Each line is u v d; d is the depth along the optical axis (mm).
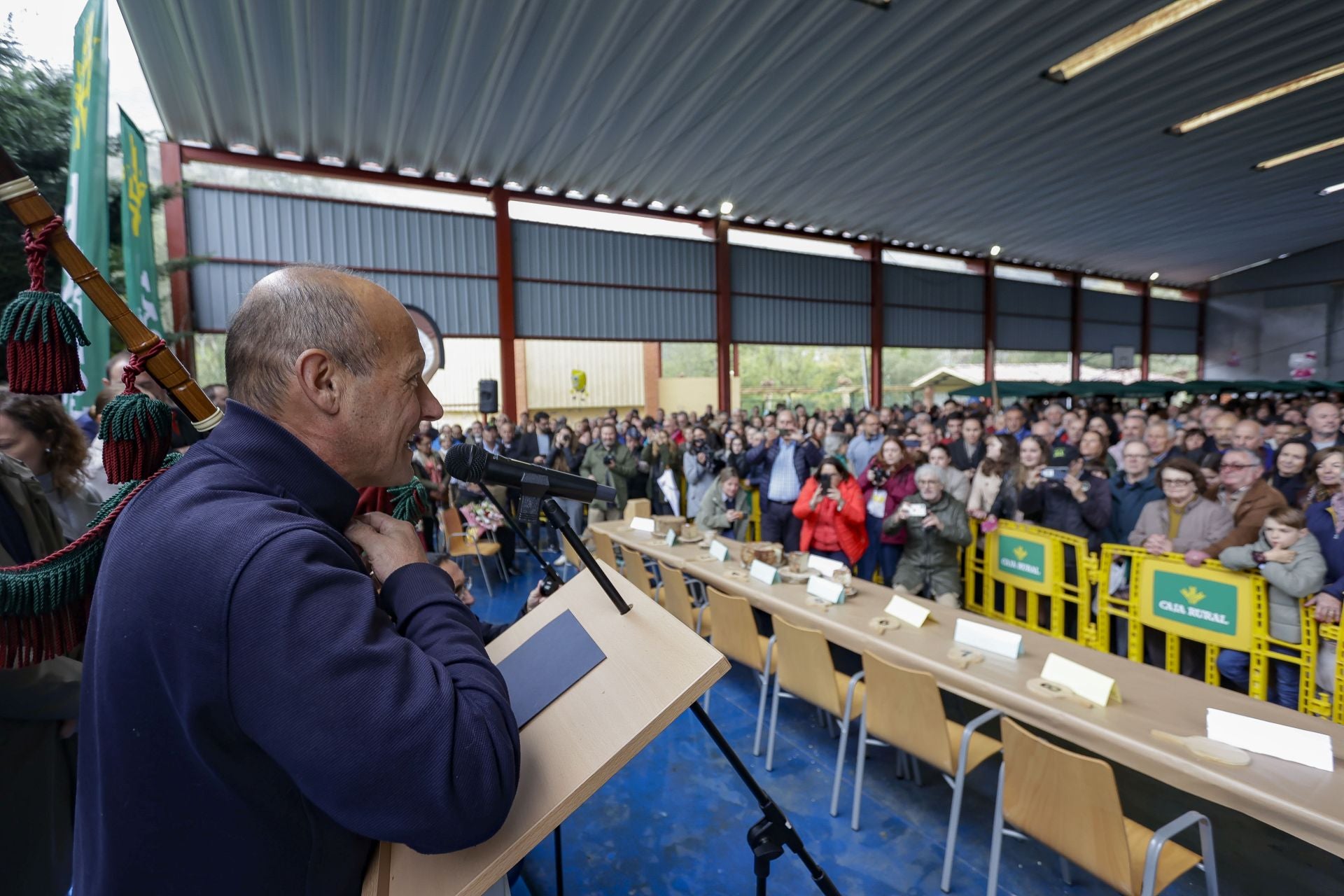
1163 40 6051
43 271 547
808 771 2395
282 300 540
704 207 9719
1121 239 12805
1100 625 2773
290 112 6352
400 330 576
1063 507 3297
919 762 2422
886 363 32156
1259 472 2756
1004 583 3184
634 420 8461
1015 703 1718
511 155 7574
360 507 775
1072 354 15258
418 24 5082
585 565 789
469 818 445
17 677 1045
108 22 4348
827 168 8406
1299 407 7664
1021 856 1913
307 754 427
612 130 7086
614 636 711
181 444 1009
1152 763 1438
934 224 11094
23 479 1267
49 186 7109
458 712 466
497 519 4711
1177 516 2949
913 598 2508
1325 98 7398
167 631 445
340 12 4891
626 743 557
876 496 3785
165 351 577
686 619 2939
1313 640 2146
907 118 7129
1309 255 15797
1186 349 17797
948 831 1921
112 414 560
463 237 8328
